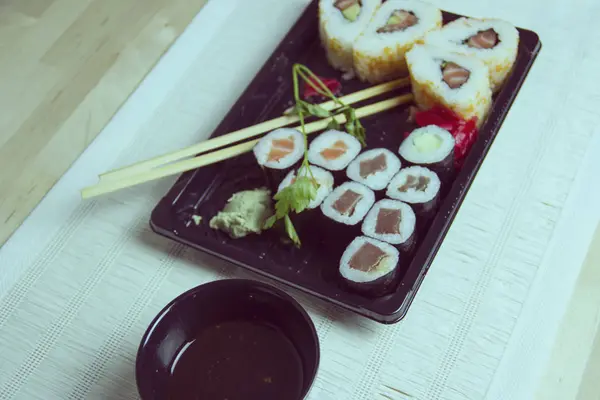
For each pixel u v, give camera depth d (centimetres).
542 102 55
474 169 50
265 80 56
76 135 65
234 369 45
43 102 67
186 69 60
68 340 49
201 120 57
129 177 53
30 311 50
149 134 57
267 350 45
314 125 54
